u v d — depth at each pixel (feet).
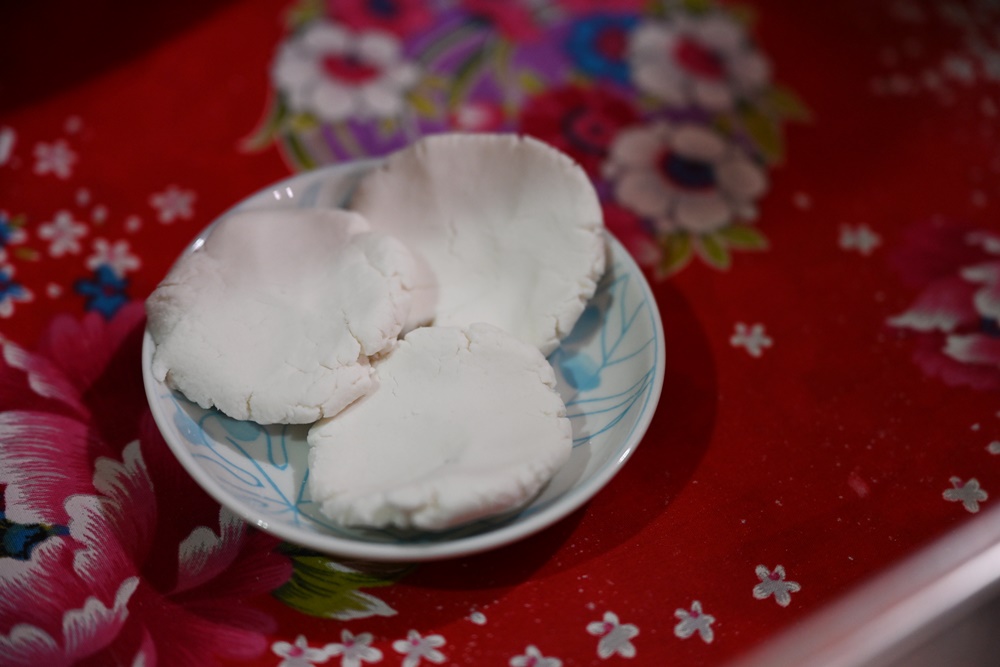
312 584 0.83
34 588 0.82
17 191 1.06
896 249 1.06
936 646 0.83
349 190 0.99
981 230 1.08
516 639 0.81
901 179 1.13
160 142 1.11
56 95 1.14
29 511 0.85
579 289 0.90
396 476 0.81
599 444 0.86
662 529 0.87
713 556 0.86
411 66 1.20
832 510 0.89
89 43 1.19
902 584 0.85
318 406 0.83
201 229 1.05
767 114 1.18
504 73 1.20
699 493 0.89
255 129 1.13
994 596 0.85
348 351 0.84
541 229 0.93
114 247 1.03
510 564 0.85
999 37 1.28
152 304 0.88
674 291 1.02
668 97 1.19
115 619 0.81
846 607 0.83
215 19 1.22
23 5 1.22
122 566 0.83
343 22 1.23
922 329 1.00
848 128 1.18
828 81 1.22
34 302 0.98
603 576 0.84
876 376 0.97
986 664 0.83
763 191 1.11
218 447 0.85
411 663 0.80
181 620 0.81
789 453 0.92
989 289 1.03
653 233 1.06
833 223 1.08
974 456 0.92
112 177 1.08
